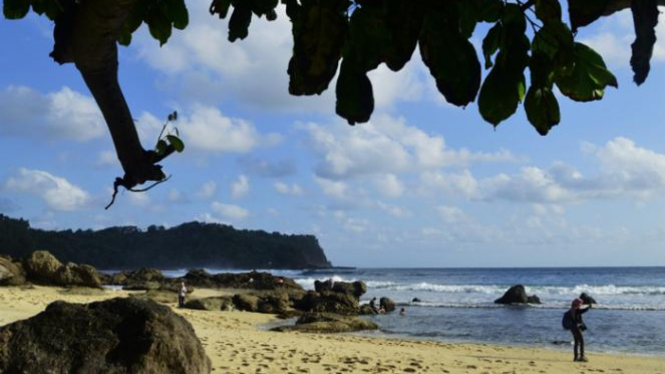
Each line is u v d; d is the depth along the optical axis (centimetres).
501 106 125
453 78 112
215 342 1513
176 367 684
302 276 11894
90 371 644
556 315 3472
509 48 124
